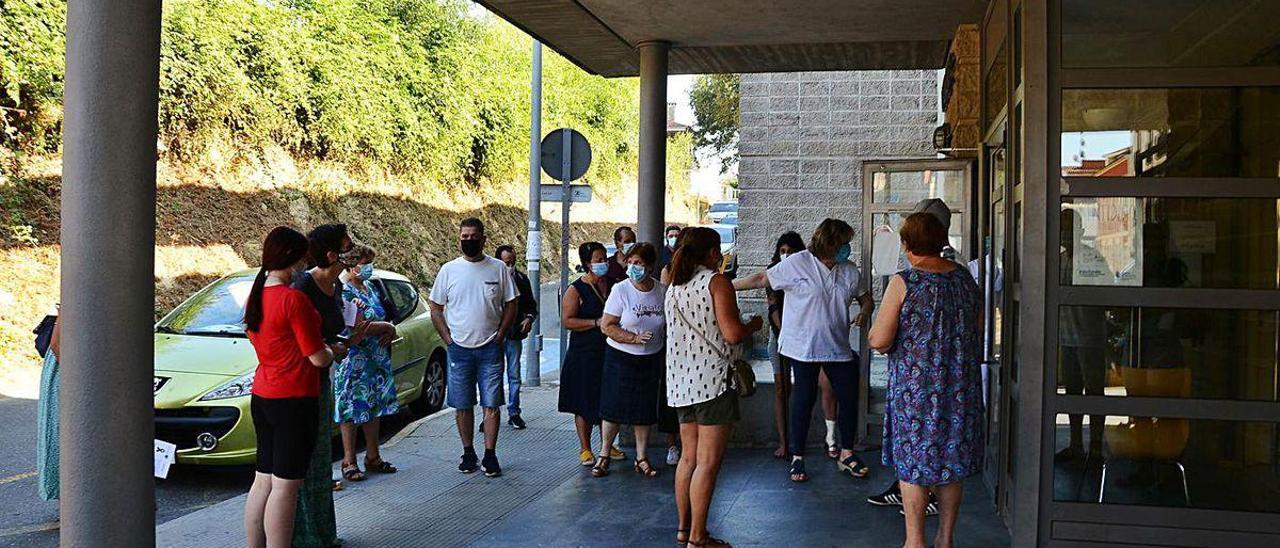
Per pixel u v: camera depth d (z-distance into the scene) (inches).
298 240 210.4
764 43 363.6
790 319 298.2
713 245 232.7
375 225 894.4
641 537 248.2
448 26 1025.5
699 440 229.9
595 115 1464.1
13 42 589.9
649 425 314.5
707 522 256.7
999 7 262.4
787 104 534.0
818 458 329.1
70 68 143.4
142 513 147.6
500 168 1138.7
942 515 212.7
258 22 781.3
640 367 307.7
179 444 315.6
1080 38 207.2
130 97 143.4
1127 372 207.3
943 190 346.6
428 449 361.4
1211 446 206.7
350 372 313.0
